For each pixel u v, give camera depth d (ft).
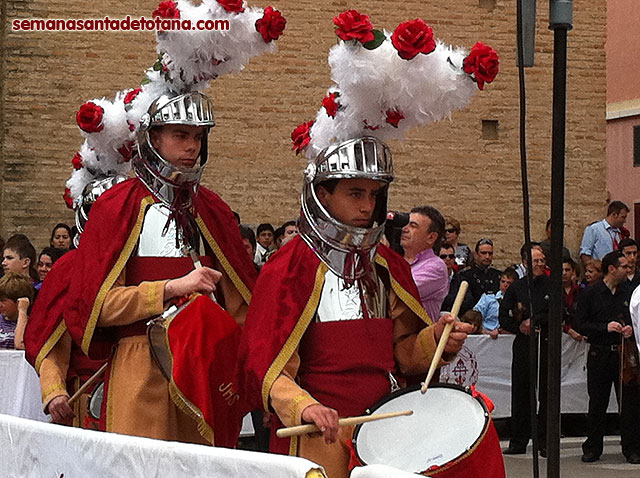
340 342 16.15
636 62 82.94
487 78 16.10
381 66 15.90
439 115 16.42
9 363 30.78
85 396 22.95
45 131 55.47
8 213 55.11
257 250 44.78
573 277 42.37
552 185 18.54
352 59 15.89
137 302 18.72
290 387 15.34
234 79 57.88
